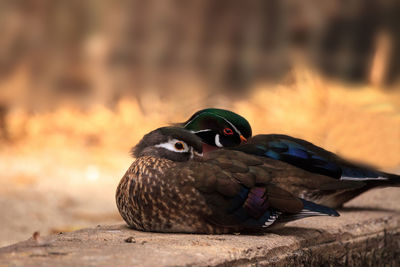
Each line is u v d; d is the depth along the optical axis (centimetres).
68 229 786
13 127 1436
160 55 1656
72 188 1059
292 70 1853
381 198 760
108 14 1591
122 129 1483
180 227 531
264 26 1866
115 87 1591
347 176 631
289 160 609
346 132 1477
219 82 1747
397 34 2330
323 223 607
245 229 540
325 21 2066
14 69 1525
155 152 558
